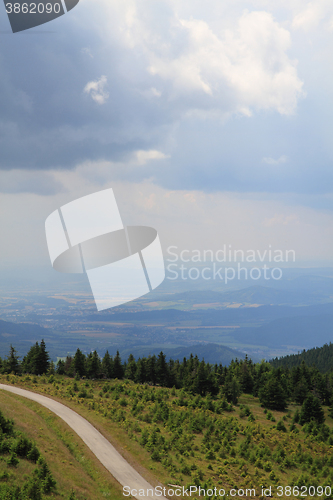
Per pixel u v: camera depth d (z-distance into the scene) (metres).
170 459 47.22
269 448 58.34
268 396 91.94
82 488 34.94
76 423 55.28
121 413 64.06
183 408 77.19
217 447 54.88
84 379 108.56
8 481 30.98
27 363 113.38
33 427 47.62
